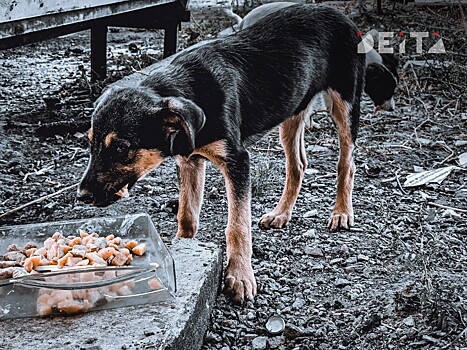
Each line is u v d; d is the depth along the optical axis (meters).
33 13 1.40
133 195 1.34
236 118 0.96
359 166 1.50
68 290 0.78
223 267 0.99
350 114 1.16
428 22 2.58
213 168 1.47
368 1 2.99
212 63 0.96
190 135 0.86
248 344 0.87
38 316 0.78
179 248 0.93
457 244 1.14
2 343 0.73
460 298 0.93
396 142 1.65
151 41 2.70
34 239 0.90
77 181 1.40
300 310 0.94
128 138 0.87
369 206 1.29
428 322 0.89
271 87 1.02
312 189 1.38
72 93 1.97
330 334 0.89
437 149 1.62
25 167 1.47
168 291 0.81
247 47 1.01
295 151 1.18
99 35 1.98
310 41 1.08
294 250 1.11
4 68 2.29
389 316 0.91
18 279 0.78
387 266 1.06
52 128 1.65
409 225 1.21
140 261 0.84
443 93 1.94
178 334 0.75
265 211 1.27
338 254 1.10
